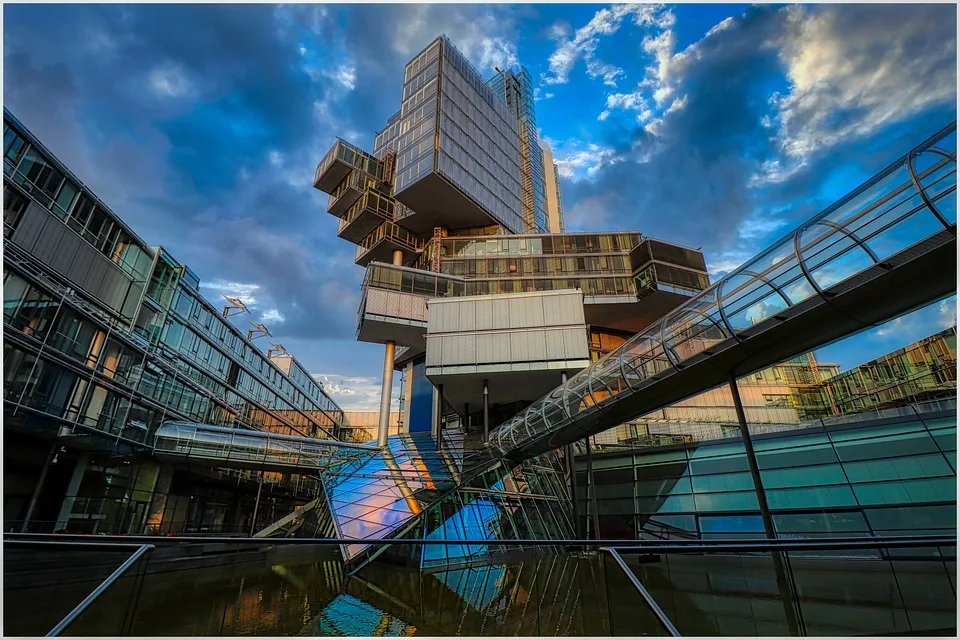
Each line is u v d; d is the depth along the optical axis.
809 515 22.59
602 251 54.97
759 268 15.09
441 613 12.04
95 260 27.27
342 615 11.89
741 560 11.49
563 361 37.12
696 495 26.66
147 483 31.70
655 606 4.45
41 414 22.03
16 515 21.98
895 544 4.95
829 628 9.34
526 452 27.95
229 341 49.88
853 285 12.51
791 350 15.08
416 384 56.62
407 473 28.83
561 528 27.95
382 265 47.34
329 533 24.78
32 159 22.78
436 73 58.69
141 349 30.30
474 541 5.48
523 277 53.25
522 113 97.31
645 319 54.66
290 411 67.88
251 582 16.83
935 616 9.57
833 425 24.23
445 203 57.16
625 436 37.75
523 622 10.98
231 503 44.94
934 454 20.77
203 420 41.31
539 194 88.25
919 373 36.22
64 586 7.55
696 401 47.28
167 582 16.12
